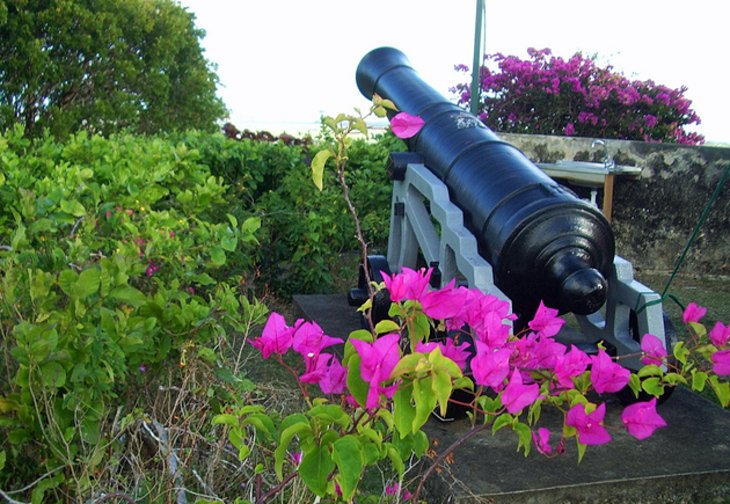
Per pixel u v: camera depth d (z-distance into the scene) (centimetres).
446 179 396
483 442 305
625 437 314
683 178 709
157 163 414
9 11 1094
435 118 430
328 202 585
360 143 677
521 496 266
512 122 976
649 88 986
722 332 204
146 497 211
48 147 459
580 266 325
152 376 245
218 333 259
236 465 236
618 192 720
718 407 351
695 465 289
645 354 218
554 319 201
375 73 494
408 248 450
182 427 230
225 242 279
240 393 252
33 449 211
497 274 343
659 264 724
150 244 272
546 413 336
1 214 339
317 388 353
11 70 1087
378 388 135
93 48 1156
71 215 279
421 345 151
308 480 143
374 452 152
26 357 182
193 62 1395
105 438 217
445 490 270
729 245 705
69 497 202
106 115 1151
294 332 171
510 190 350
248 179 614
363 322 450
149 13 1246
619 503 278
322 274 563
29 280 205
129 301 210
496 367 159
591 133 974
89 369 197
